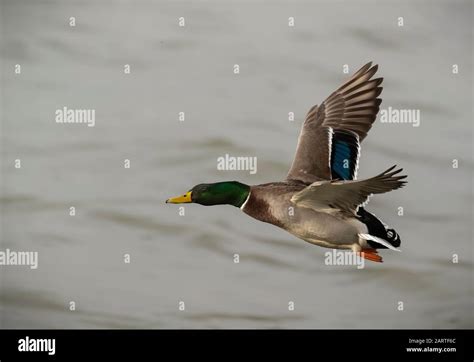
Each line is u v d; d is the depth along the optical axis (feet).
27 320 39.86
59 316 40.32
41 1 74.43
